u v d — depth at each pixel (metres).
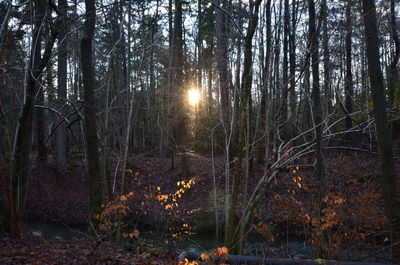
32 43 9.46
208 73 13.83
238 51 10.00
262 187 8.55
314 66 8.54
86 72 9.66
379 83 8.15
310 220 7.63
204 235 12.80
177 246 10.45
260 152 16.98
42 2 9.42
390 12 10.82
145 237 11.05
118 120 12.77
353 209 8.19
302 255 8.95
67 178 18.53
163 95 15.96
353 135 14.19
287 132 12.26
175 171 18.72
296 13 9.60
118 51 14.34
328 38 8.54
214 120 12.80
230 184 16.50
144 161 19.88
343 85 11.25
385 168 8.03
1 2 8.62
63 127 19.14
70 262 6.92
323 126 10.36
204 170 18.52
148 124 19.92
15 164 8.90
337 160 10.97
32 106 9.77
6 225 8.93
